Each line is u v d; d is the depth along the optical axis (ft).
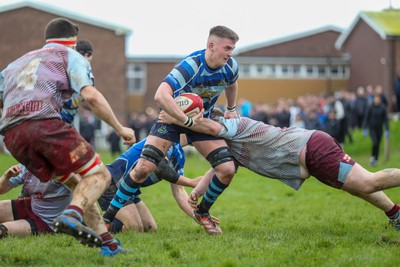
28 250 67.82
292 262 61.62
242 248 68.90
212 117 81.15
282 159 78.33
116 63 467.52
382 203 81.87
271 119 290.97
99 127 391.24
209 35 75.05
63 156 59.21
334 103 266.77
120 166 85.05
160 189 162.61
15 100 60.34
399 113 332.19
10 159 286.87
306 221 96.89
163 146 77.00
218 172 77.36
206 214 81.05
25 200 80.23
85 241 57.77
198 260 63.21
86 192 59.16
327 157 76.02
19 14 457.68
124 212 84.43
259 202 134.82
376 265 60.08
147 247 69.92
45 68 60.85
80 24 463.83
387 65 465.06
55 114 59.98
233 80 78.79
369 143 271.90
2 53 456.86
